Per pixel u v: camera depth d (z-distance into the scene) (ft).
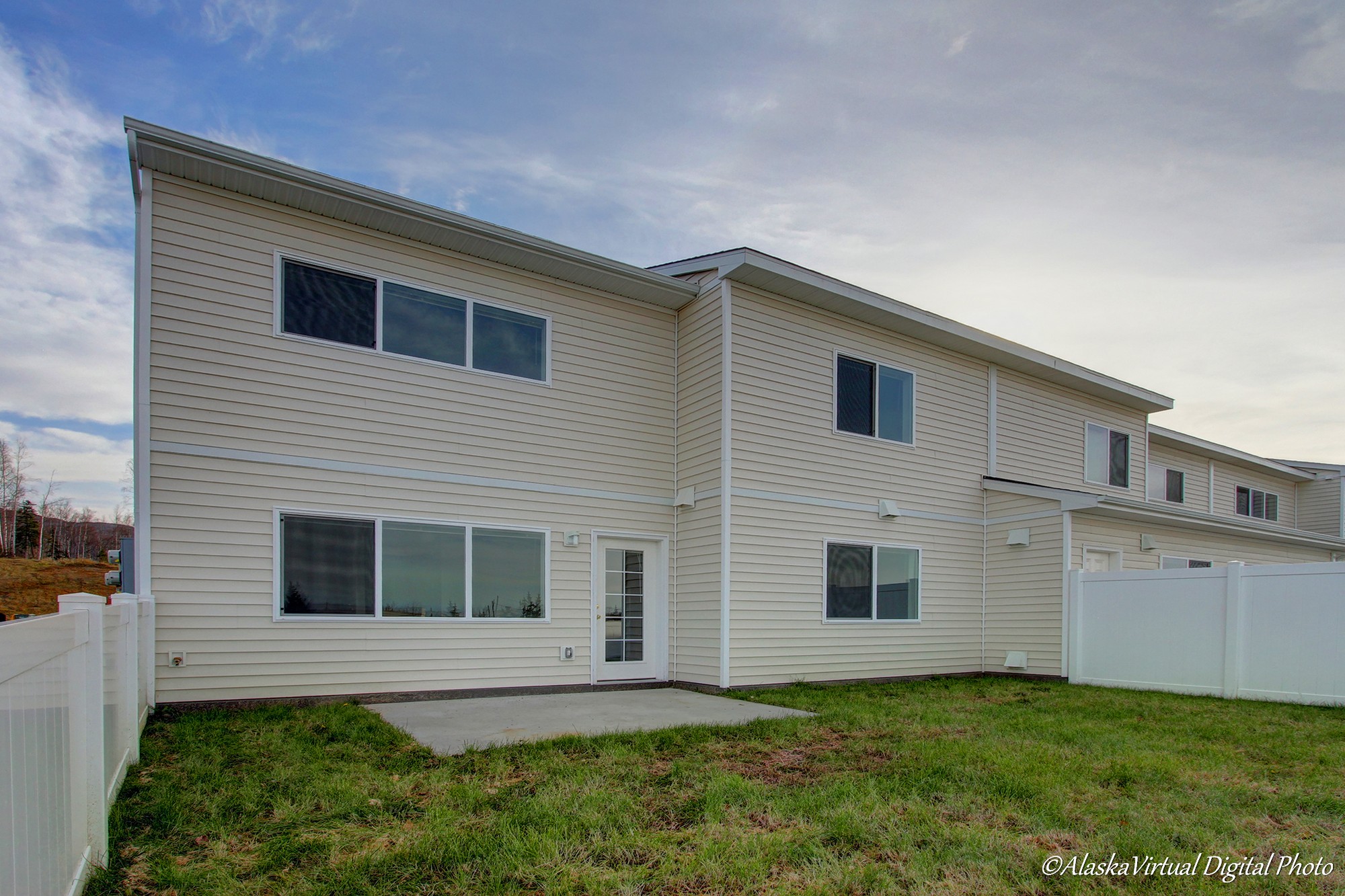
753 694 29.55
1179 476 62.44
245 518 24.72
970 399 41.73
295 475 25.72
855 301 35.29
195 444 24.13
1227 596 30.58
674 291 33.88
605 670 32.07
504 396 30.40
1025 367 43.88
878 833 13.10
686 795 15.28
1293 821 13.98
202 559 23.90
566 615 30.99
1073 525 38.27
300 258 26.48
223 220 25.22
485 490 29.55
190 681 23.36
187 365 24.23
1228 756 18.81
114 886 10.48
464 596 28.66
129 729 15.89
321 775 16.01
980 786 15.81
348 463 26.76
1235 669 29.99
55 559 131.64
